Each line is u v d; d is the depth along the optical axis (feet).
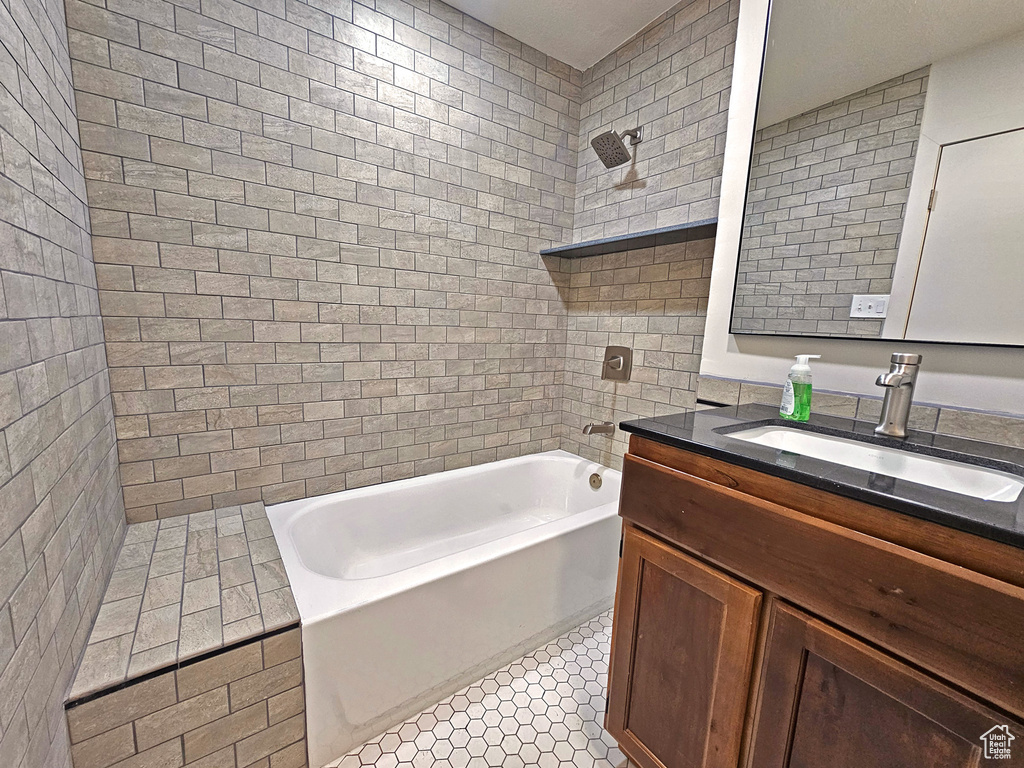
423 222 5.78
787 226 4.25
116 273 4.01
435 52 5.54
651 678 3.14
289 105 4.66
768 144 4.35
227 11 4.23
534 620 4.87
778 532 2.35
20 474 2.08
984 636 1.70
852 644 2.09
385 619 3.66
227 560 3.96
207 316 4.51
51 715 2.31
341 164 5.07
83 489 3.06
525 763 3.67
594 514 5.36
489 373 6.81
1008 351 3.10
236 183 4.48
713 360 5.03
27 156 2.46
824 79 3.92
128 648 2.89
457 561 4.18
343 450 5.63
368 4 4.99
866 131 3.68
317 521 5.16
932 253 3.38
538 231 6.93
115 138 3.86
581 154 7.10
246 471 4.99
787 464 2.40
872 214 3.68
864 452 3.31
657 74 5.84
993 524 1.68
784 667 2.38
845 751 2.17
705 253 5.47
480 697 4.31
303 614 3.32
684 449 2.89
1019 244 2.99
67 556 2.67
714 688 2.71
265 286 4.79
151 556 3.98
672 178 5.73
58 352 2.74
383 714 3.85
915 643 1.89
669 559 2.95
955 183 3.24
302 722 3.39
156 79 3.98
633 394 6.52
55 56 3.16
